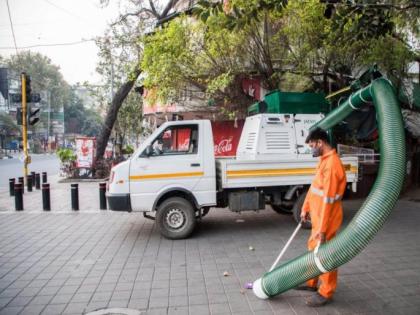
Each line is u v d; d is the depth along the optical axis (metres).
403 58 10.16
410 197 10.51
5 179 18.42
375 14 5.68
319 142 3.96
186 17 10.36
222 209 9.28
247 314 3.79
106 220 8.26
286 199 7.27
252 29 9.64
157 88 10.84
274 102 8.21
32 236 6.92
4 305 4.09
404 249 5.82
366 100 4.29
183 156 6.68
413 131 12.11
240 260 5.45
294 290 4.30
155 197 6.57
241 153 8.12
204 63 10.52
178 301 4.12
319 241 3.79
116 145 24.00
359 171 7.73
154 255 5.73
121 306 4.02
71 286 4.58
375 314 3.74
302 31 9.48
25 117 14.00
